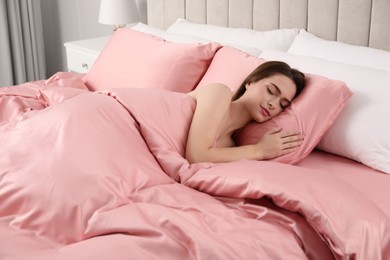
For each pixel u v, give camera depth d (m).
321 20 2.45
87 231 1.33
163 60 2.30
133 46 2.46
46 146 1.51
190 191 1.50
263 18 2.69
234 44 2.51
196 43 2.33
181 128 1.74
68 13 4.25
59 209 1.38
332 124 1.87
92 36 4.12
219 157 1.70
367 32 2.30
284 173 1.45
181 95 1.82
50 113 1.62
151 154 1.66
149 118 1.70
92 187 1.41
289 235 1.36
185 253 1.25
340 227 1.31
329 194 1.37
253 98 1.82
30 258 1.22
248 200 1.48
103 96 1.72
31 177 1.44
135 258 1.20
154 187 1.49
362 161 1.81
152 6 3.32
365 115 1.82
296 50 2.34
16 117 1.91
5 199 1.43
